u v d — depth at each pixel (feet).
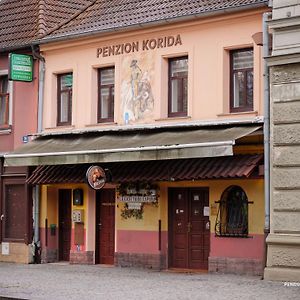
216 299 50.52
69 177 76.64
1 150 86.43
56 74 82.58
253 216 65.67
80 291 56.18
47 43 81.51
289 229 60.18
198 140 64.03
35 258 81.66
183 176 66.59
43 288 58.34
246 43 66.90
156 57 73.41
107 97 78.54
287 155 60.59
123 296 53.01
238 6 65.98
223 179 66.28
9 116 86.17
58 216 82.74
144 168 71.10
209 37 69.56
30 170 82.53
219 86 68.59
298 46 60.18
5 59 86.74
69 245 82.07
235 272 66.44
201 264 70.95
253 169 63.10
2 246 84.94
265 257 62.08
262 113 65.46
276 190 61.05
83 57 79.66
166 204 72.84
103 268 74.13
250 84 67.56
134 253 74.08
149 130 72.13
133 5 81.35
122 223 75.15
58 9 88.28
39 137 81.71
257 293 53.11
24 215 83.10
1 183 85.76
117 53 76.69
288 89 60.80
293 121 60.44
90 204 78.69
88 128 78.54
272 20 61.16
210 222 68.80
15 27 87.86
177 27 71.61
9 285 60.59
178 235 72.64
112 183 74.49
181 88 72.43
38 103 82.89
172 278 64.18
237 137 62.34
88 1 92.22
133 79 75.15
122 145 69.56
